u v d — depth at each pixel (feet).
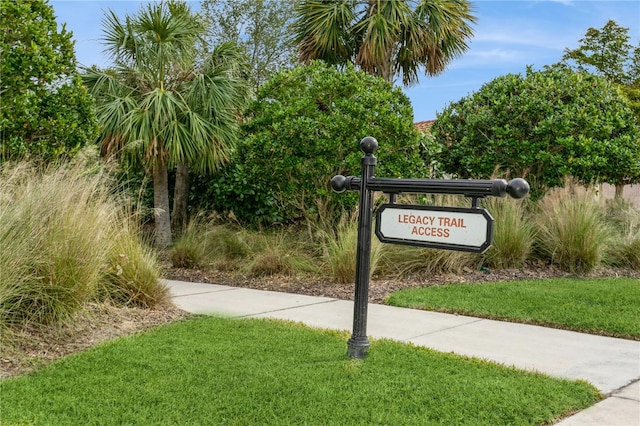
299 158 27.99
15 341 13.33
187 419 9.65
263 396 10.71
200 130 29.99
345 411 10.11
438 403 10.63
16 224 14.05
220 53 33.17
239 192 34.47
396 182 12.66
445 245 12.11
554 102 32.81
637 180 46.85
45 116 24.67
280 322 16.81
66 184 16.12
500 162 33.60
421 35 45.14
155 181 32.58
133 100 29.91
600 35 75.10
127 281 17.79
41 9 24.43
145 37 31.17
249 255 28.12
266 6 61.36
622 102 34.17
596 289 22.68
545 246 28.53
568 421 10.18
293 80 29.58
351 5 47.06
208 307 19.33
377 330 16.66
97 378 11.49
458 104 37.42
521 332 16.70
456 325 17.44
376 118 27.89
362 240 13.30
